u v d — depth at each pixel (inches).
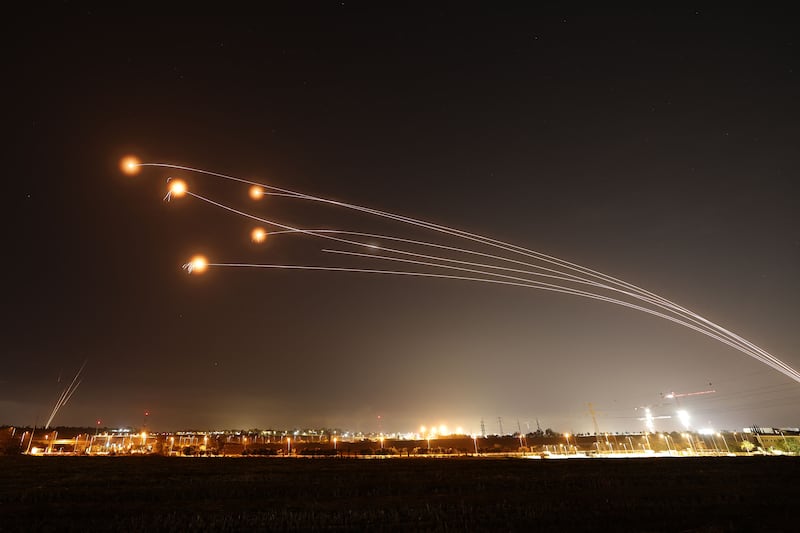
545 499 1044.5
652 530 740.0
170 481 1466.5
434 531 757.3
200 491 1227.9
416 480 1453.0
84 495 1165.1
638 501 989.8
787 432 3730.3
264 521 842.8
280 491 1230.3
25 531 780.6
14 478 1561.3
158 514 915.4
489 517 850.1
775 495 1035.3
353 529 786.8
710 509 894.4
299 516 878.4
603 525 776.3
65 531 781.9
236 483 1413.6
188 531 776.3
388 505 1011.9
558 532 740.0
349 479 1507.1
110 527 796.0
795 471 1520.7
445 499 1082.1
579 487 1246.3
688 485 1239.5
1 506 1018.1
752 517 819.4
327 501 1083.3
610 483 1283.2
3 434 3727.9
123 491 1229.7
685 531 734.5
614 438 4589.1
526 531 747.4
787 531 725.3
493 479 1449.3
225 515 898.7
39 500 1098.1
